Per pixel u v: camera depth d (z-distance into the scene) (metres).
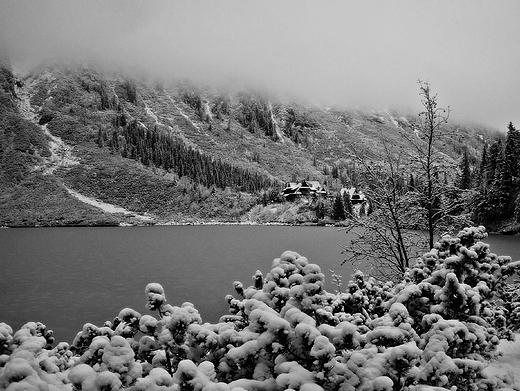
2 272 29.72
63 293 22.53
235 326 4.33
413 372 2.88
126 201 106.75
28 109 150.50
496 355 4.50
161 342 3.24
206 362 2.90
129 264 33.38
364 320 4.89
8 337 3.20
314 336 2.69
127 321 3.59
